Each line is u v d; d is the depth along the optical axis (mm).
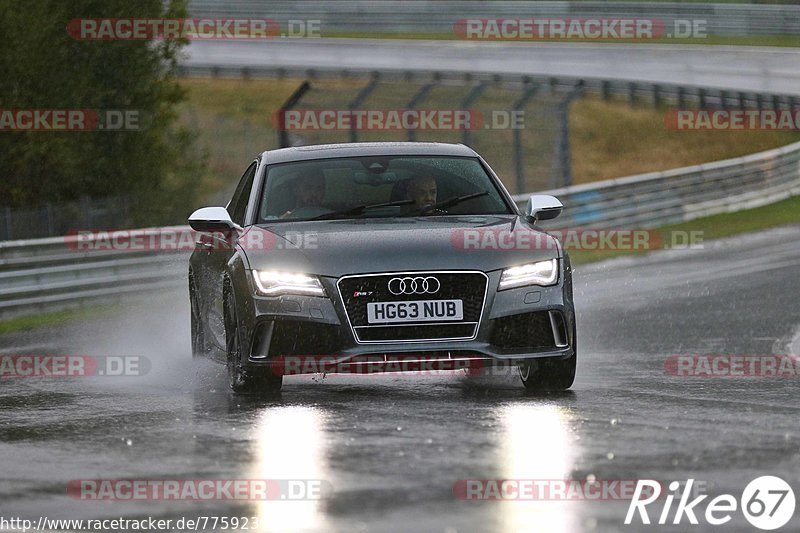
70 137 88938
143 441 20859
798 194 121750
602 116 168750
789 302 47719
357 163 29469
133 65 94188
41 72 86688
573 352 25844
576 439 19938
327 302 24969
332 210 28109
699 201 103562
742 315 43875
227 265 27094
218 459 18938
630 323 42531
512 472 17391
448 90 168375
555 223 83938
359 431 20984
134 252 63500
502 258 25516
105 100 94312
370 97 168875
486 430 20875
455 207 28344
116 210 86000
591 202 88438
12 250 56375
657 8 199375
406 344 24828
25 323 53625
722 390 26359
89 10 91375
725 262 69000
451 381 28125
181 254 66188
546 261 25859
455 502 15656
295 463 18391
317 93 98812
